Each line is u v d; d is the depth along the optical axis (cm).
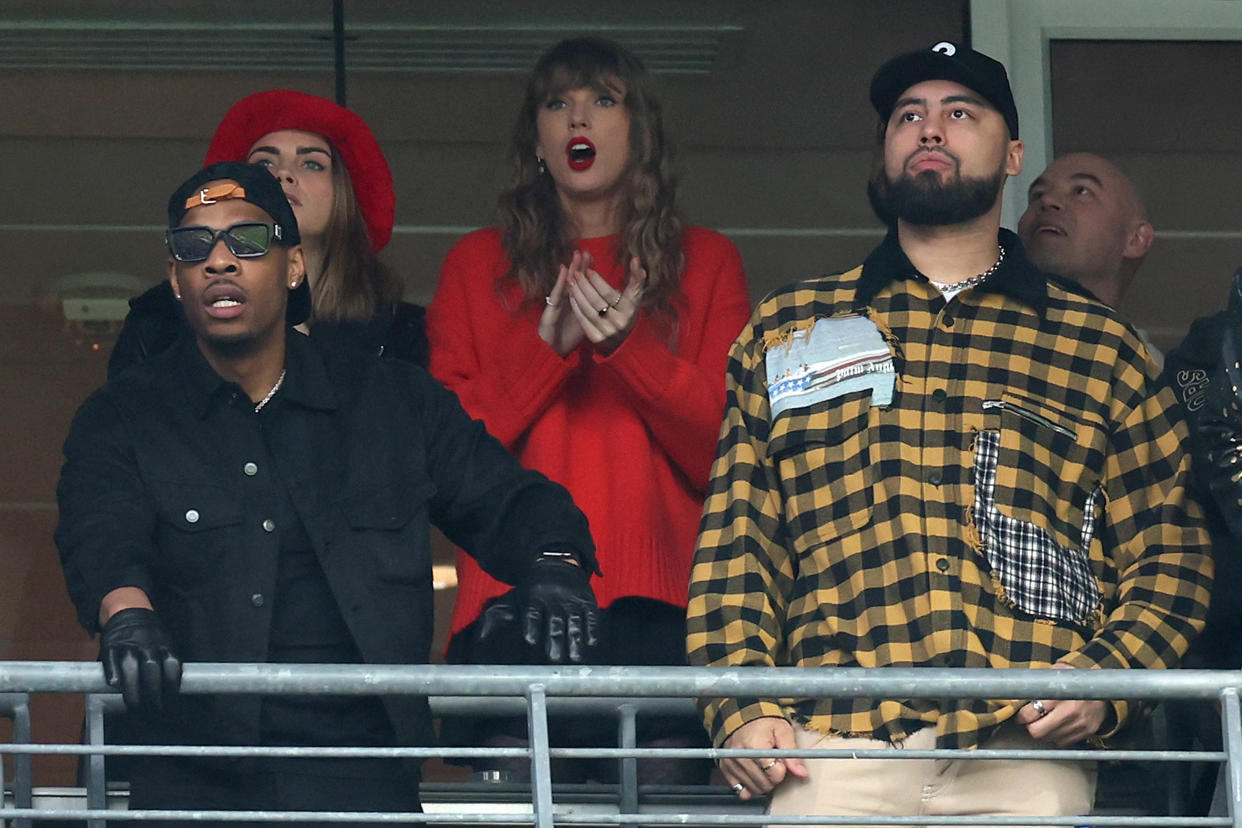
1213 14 2523
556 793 1761
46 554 2331
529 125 2059
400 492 1545
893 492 1614
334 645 1510
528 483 1568
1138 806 1788
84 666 1394
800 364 1670
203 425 1546
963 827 1527
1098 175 2211
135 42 2464
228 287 1552
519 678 1432
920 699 1550
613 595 1845
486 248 2038
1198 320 1750
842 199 2434
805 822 1440
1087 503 1641
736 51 2472
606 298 1873
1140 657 1569
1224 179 2478
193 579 1503
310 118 1978
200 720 1478
